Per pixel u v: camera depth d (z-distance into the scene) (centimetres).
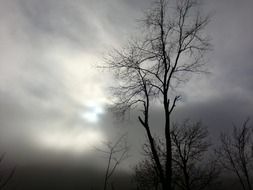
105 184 1894
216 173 2211
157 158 1102
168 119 1137
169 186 1040
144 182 1995
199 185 2253
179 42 1248
